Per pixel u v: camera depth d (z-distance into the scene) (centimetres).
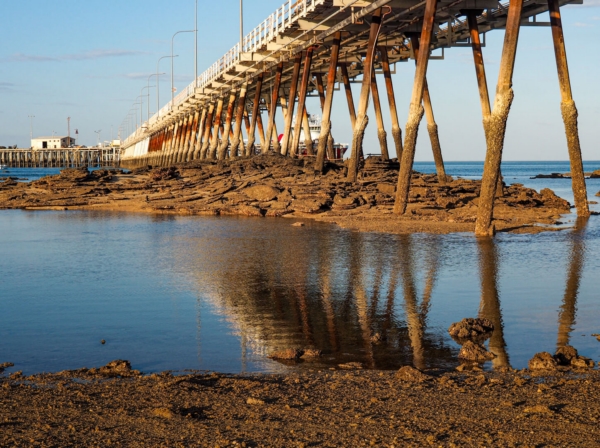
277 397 808
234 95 6512
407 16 3653
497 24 3578
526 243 2167
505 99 2239
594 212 3184
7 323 1235
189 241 2323
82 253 2097
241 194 3612
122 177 4975
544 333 1119
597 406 756
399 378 879
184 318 1246
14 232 2733
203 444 668
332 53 3988
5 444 676
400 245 2128
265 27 4756
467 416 733
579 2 3067
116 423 727
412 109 2773
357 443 667
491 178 2314
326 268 1731
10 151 19900
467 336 1101
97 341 1108
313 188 3459
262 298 1397
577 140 2884
